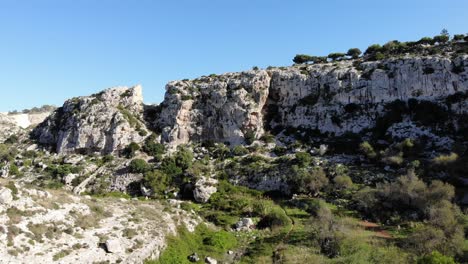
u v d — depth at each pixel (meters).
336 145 88.75
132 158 97.19
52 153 108.94
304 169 77.38
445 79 87.25
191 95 110.06
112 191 84.25
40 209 36.75
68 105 120.81
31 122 181.38
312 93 101.19
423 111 86.06
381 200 60.62
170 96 111.94
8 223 32.53
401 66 93.25
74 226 37.75
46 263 30.80
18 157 106.75
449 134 81.12
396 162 72.50
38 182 87.94
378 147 83.50
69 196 44.50
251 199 69.75
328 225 49.53
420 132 83.25
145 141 103.75
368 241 46.06
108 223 41.84
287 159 83.75
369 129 90.62
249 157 89.06
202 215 61.28
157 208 53.72
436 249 40.97
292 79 103.81
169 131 105.44
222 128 102.31
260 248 47.84
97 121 107.44
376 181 69.31
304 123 98.94
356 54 118.94
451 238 42.72
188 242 46.56
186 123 106.31
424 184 59.44
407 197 58.44
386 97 92.31
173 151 99.75
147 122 112.38
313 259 42.28
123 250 37.00
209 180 78.38
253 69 114.88
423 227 47.12
